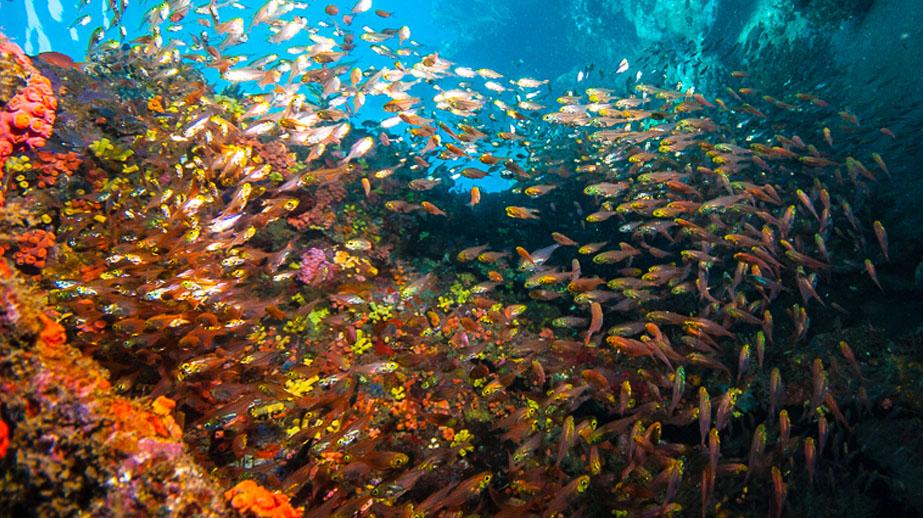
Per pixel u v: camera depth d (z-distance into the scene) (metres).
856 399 0.82
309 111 1.00
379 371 0.71
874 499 0.76
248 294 0.87
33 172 0.81
